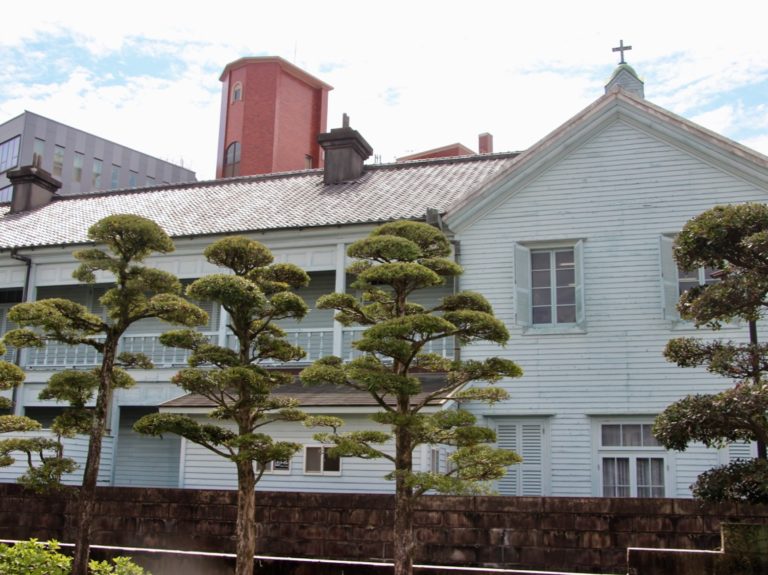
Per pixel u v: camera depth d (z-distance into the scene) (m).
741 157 16.23
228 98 39.97
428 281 9.67
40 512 14.29
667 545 11.31
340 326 18.17
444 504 12.33
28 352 20.84
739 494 8.38
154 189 25.14
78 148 59.22
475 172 20.91
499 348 16.98
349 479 15.46
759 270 8.66
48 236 21.72
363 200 19.88
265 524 13.09
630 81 21.25
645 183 16.94
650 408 15.91
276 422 16.06
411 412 9.59
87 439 18.34
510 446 16.56
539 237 17.31
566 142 17.45
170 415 10.23
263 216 19.94
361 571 9.93
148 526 13.70
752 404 8.05
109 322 21.08
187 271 19.72
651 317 16.33
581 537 11.66
